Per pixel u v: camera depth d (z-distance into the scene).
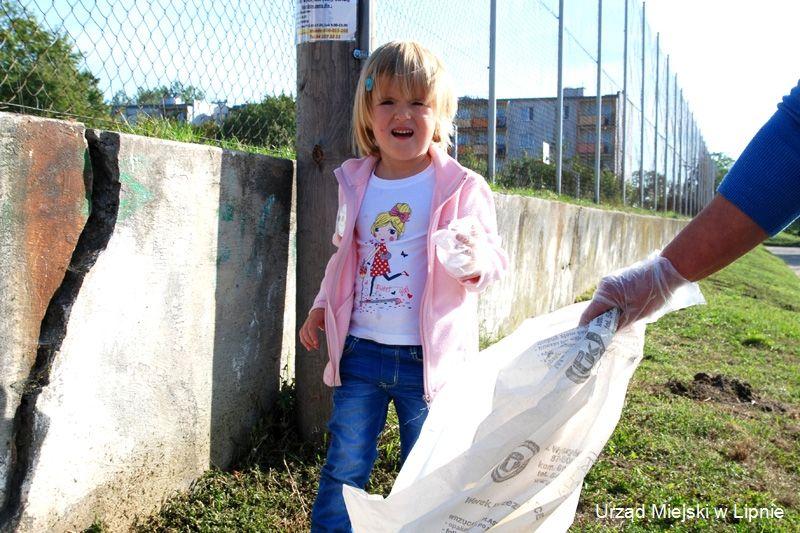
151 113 2.96
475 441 1.81
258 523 2.55
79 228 2.25
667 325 8.21
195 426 2.73
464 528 1.76
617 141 13.62
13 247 2.05
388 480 2.96
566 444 1.82
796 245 59.97
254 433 3.03
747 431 4.23
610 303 1.71
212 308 2.78
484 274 2.07
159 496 2.57
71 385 2.18
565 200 9.18
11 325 2.06
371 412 2.29
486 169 6.55
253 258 3.00
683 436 4.03
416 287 2.25
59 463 2.15
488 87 6.48
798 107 1.36
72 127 2.19
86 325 2.22
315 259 3.04
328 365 2.34
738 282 17.12
